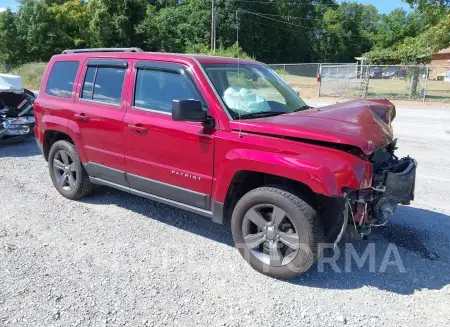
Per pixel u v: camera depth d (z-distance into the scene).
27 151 8.41
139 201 5.48
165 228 4.67
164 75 4.27
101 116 4.75
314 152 3.32
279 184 3.62
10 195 5.65
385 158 3.98
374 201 3.61
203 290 3.45
